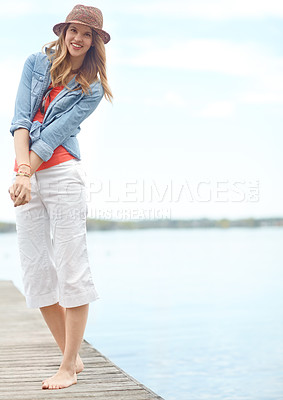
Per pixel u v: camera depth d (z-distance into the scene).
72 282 3.05
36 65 3.07
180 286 14.13
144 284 14.55
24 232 3.13
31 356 4.00
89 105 3.07
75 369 3.20
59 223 3.05
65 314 3.30
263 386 5.20
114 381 3.22
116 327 8.37
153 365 6.02
